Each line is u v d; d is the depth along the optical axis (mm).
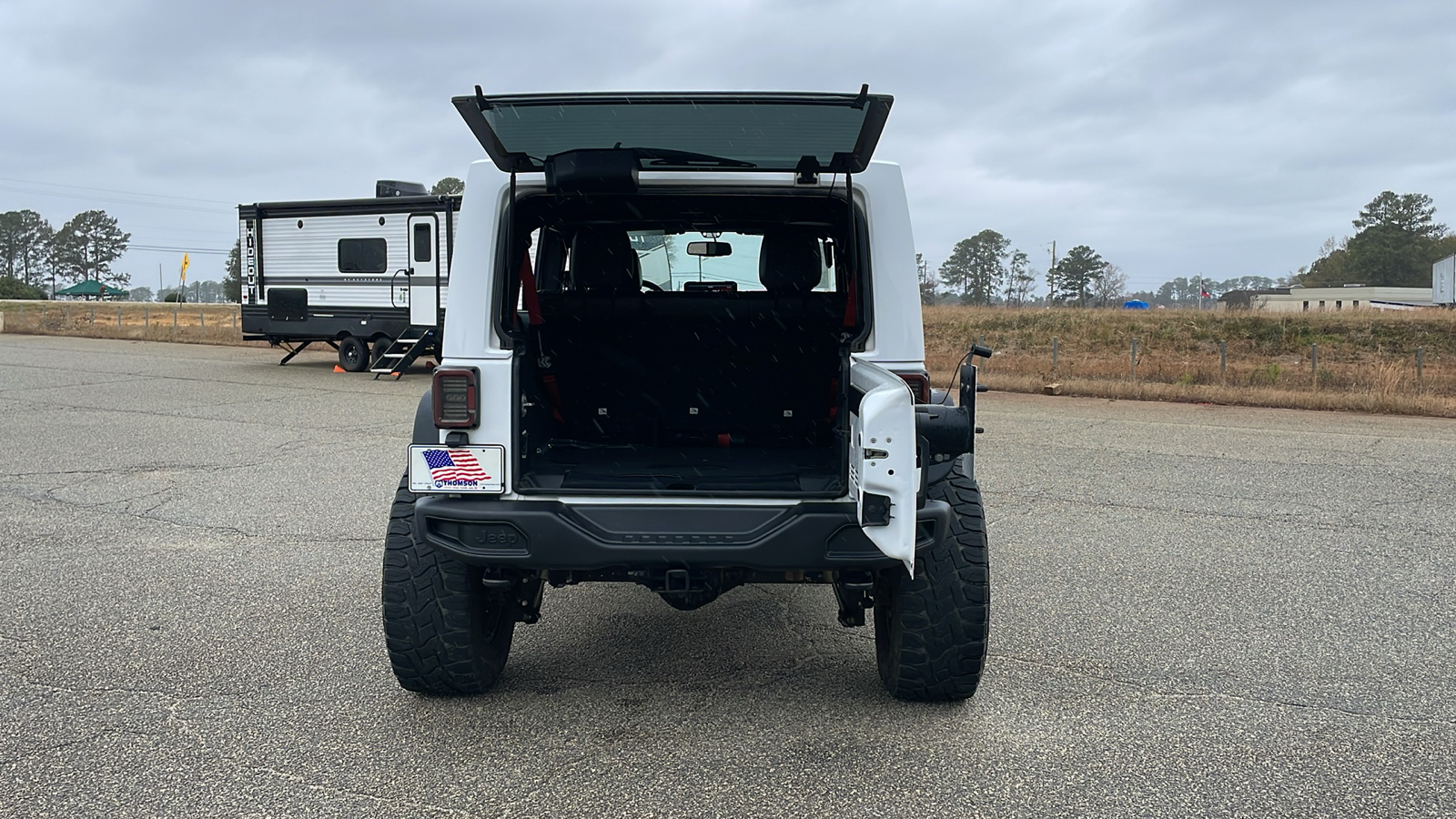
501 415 3475
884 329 3568
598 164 3549
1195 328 31906
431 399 3729
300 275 18812
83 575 5688
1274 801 3156
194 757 3420
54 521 7023
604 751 3496
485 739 3586
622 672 4281
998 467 9555
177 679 4148
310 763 3385
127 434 11109
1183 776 3324
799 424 4867
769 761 3424
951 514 3586
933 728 3705
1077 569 6000
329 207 18281
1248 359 28219
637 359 4746
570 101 3080
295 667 4297
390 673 4234
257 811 3055
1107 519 7344
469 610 3742
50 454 9789
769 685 4141
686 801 3137
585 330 4660
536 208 4250
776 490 3453
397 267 17734
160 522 6984
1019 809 3100
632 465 4070
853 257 3867
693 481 3650
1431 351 27828
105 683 4090
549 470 3875
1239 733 3670
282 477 8680
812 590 5609
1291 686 4152
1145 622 5016
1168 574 5891
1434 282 71812
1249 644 4684
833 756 3463
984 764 3406
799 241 4645
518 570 3625
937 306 50656
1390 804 3133
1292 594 5492
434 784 3242
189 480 8539
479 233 3562
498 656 4055
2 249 157750
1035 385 17562
